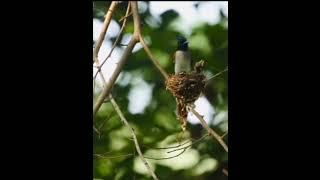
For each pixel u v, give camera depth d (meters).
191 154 15.98
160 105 17.19
